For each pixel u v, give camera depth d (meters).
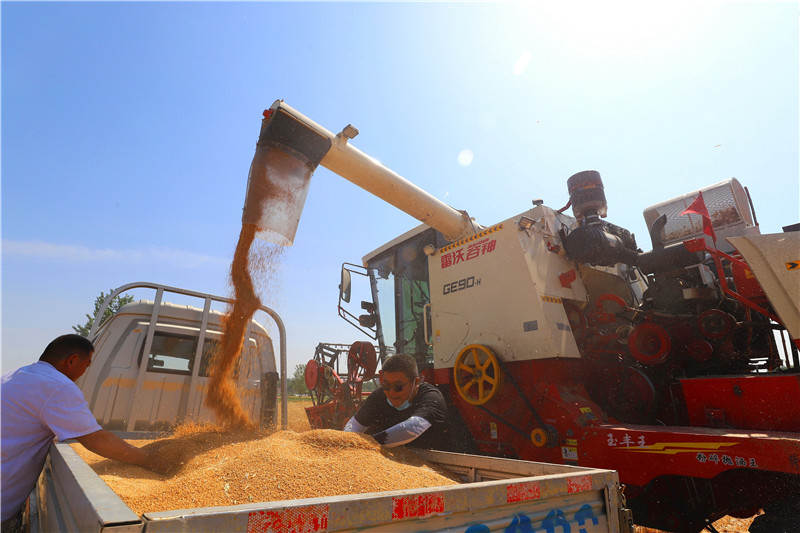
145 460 1.96
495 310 4.09
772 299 2.86
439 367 4.51
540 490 1.48
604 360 4.08
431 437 2.90
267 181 3.40
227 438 2.30
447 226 4.75
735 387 2.88
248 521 0.92
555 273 4.13
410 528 1.17
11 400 1.89
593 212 4.52
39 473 1.97
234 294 3.21
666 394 3.59
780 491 2.55
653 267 3.84
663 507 3.16
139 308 4.14
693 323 3.51
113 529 0.79
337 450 2.07
